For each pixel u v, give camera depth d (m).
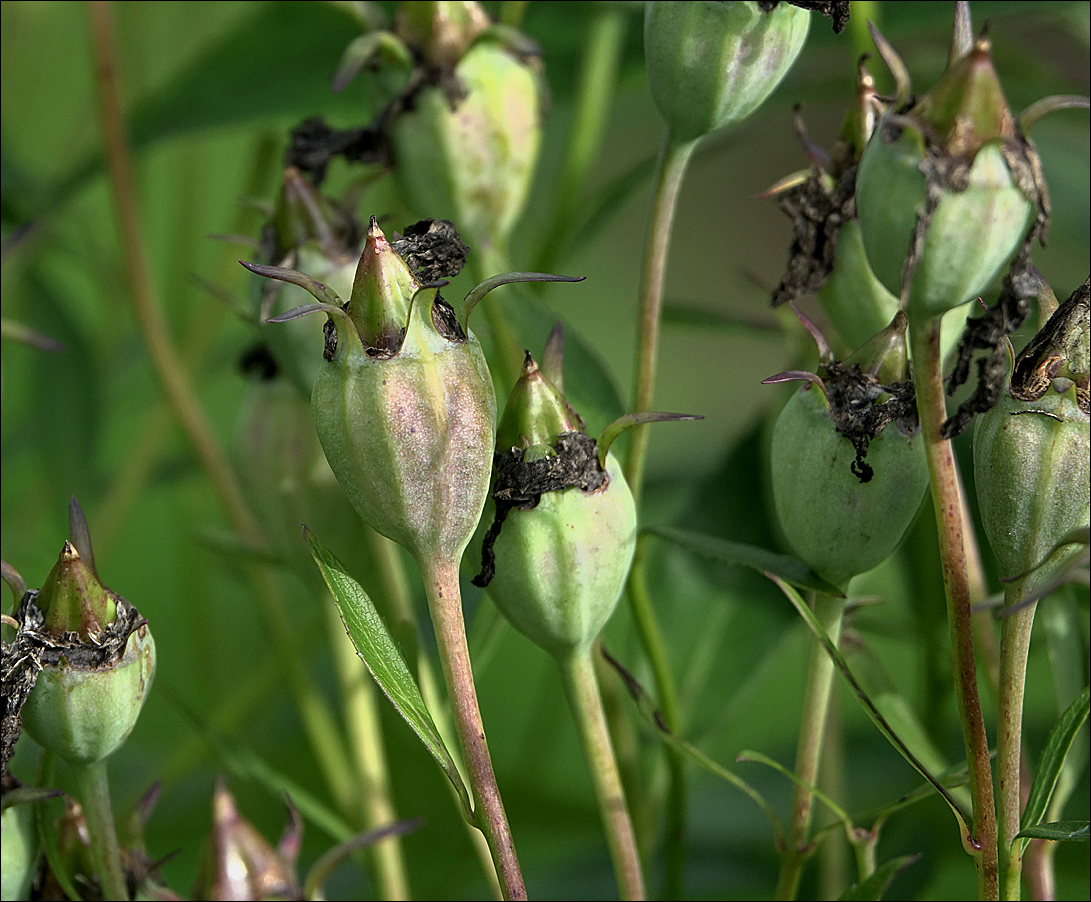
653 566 0.33
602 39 0.34
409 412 0.23
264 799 0.37
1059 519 0.24
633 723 0.32
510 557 0.25
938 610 0.31
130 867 0.26
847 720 0.39
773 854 0.34
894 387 0.25
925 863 0.31
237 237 0.28
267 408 0.29
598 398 0.27
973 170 0.23
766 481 0.33
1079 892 0.34
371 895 0.31
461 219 0.29
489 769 0.24
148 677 0.25
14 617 0.24
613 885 0.33
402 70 0.28
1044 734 0.33
